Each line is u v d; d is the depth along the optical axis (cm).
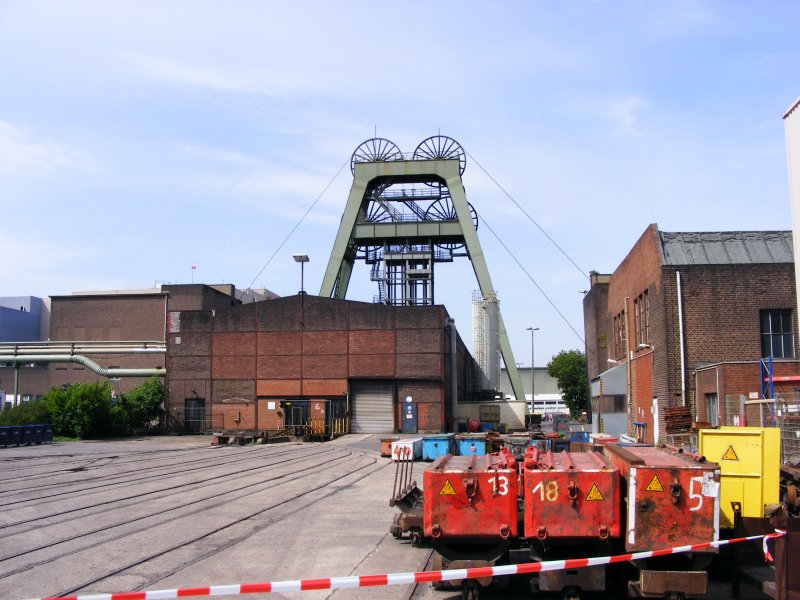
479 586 908
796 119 1770
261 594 937
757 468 1073
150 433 5572
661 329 3077
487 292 6172
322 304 5500
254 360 5547
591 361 6156
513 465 946
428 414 5281
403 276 6359
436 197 6347
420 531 1230
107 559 1112
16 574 1012
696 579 831
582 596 931
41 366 7662
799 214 1770
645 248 3425
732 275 3023
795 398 2202
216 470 2627
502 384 13150
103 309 7581
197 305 7400
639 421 3653
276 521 1489
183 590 645
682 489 856
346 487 2103
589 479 871
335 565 1094
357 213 6191
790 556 777
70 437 4962
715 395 2741
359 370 5391
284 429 5012
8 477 2358
